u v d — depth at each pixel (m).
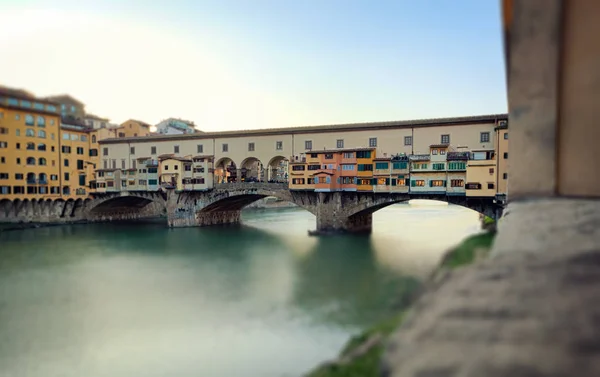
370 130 58.81
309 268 38.78
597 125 9.00
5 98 68.62
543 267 6.89
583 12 9.02
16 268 40.97
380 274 34.47
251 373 18.31
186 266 41.31
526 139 9.77
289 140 64.88
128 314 26.75
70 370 19.25
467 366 5.31
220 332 23.11
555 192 9.46
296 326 23.34
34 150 72.38
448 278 8.05
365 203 57.62
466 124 52.47
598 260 6.58
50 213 75.88
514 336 5.56
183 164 70.56
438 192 52.19
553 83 9.39
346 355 9.90
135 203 87.12
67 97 97.50
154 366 19.39
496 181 47.88
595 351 4.90
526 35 9.62
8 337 23.19
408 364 5.95
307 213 100.69
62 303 29.41
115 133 87.94
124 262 43.50
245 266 40.84
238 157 69.25
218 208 75.31
